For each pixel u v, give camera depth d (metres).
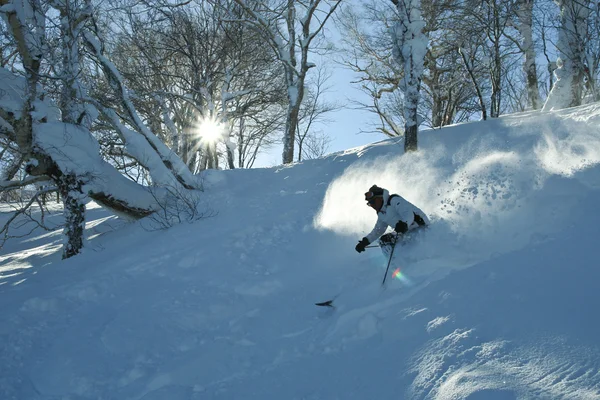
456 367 2.71
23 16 8.66
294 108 18.05
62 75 9.19
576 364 2.33
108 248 8.74
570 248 3.52
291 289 5.68
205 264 6.80
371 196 5.26
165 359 4.42
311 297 5.26
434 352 2.94
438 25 19.38
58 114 9.95
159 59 17.97
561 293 2.98
